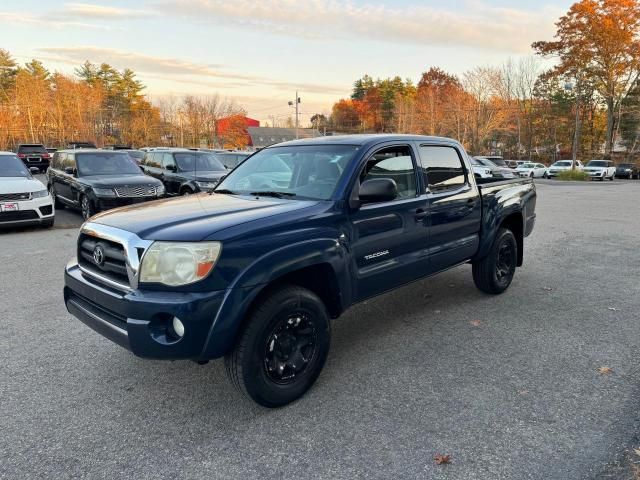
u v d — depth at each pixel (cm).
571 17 4753
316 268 320
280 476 241
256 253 281
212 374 354
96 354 387
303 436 276
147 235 276
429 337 421
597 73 4862
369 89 8856
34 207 946
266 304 287
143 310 263
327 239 319
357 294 352
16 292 551
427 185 423
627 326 445
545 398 313
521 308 499
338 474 242
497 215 505
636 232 994
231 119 6769
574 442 264
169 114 6906
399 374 351
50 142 6062
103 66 7369
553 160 5800
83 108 6316
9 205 914
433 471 243
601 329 438
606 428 277
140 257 271
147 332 263
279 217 305
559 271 658
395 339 418
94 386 335
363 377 347
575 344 403
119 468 248
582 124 5719
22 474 242
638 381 336
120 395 323
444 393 322
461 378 343
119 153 1205
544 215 1283
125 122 6912
